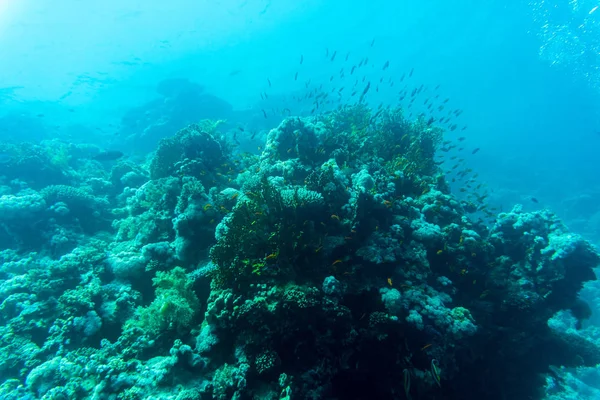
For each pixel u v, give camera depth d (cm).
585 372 427
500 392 229
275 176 260
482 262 233
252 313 154
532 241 250
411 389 165
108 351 173
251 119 905
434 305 182
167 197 274
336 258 190
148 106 976
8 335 190
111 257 242
